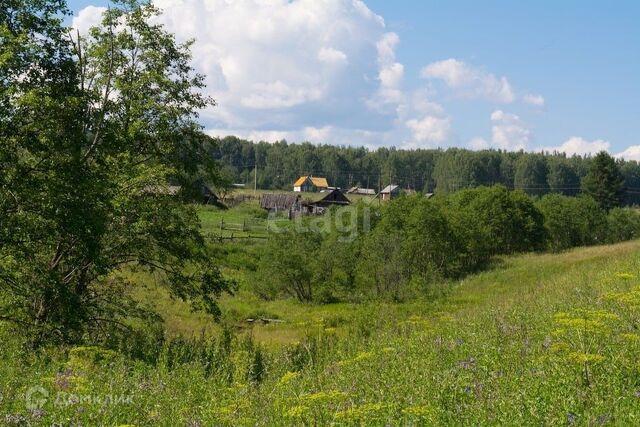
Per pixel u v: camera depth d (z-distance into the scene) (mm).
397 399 8086
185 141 25688
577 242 81188
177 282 24391
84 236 19188
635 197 177500
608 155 114062
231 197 27938
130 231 22609
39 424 8461
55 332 18172
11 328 17891
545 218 78625
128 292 24453
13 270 18516
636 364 8062
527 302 20094
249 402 9320
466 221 60219
